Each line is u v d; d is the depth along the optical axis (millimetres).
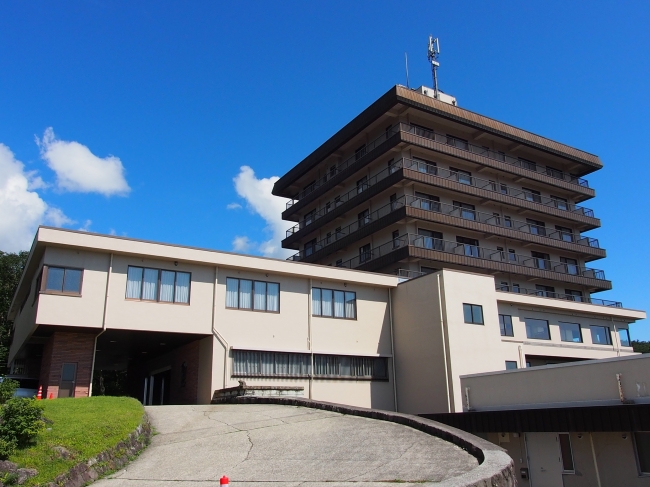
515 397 20484
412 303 31125
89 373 23984
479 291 30469
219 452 13625
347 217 48500
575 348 39625
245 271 27922
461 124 46094
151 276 25312
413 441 12461
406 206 40375
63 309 22875
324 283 30453
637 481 16547
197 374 26938
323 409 17953
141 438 14867
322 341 29312
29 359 33031
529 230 49406
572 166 55000
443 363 28344
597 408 17344
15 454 11109
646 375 16734
